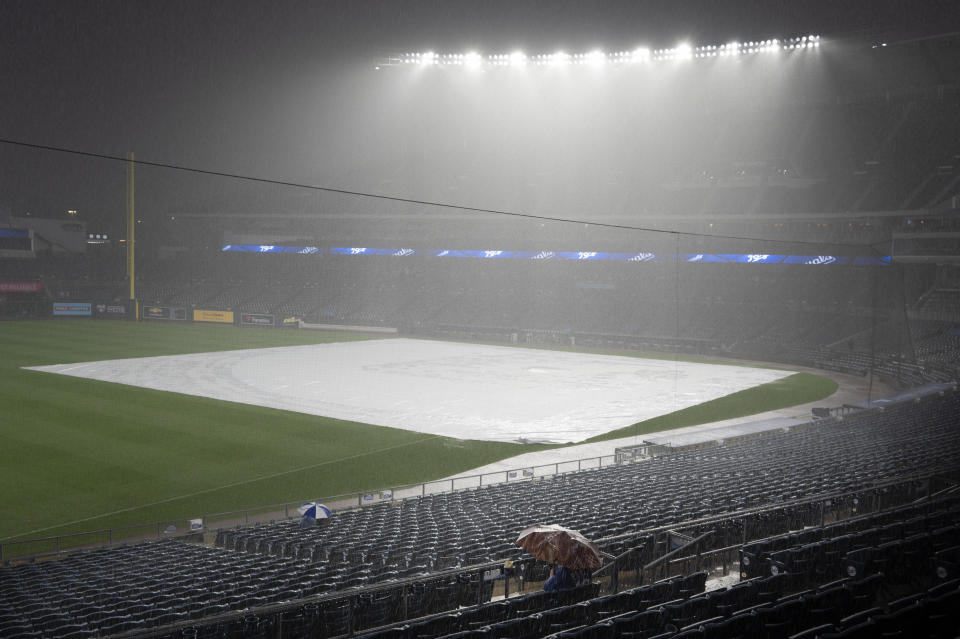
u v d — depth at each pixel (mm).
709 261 90188
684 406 48969
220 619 8734
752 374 65188
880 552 11555
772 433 38281
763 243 88750
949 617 8547
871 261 78000
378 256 115562
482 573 10828
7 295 102875
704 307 91250
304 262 119438
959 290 71000
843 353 70875
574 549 10664
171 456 33969
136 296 114500
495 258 104688
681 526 12703
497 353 77312
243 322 103312
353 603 9758
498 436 39875
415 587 10594
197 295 114688
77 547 23141
